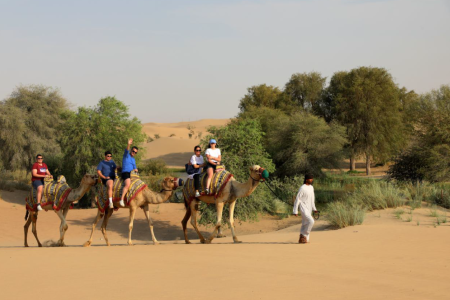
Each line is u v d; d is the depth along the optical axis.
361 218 17.16
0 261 9.02
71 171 35.47
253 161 22.92
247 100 71.94
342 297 5.81
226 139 23.16
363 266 8.10
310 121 44.31
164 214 28.33
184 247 11.48
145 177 38.34
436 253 9.58
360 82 55.78
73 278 7.13
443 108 35.16
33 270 7.91
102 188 13.17
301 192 11.75
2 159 44.03
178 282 6.75
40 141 44.38
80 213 27.88
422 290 6.25
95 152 34.53
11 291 6.28
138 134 35.81
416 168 32.75
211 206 22.83
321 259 8.88
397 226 15.10
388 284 6.62
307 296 5.86
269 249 10.48
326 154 43.88
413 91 67.44
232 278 7.02
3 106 43.94
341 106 57.16
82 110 34.94
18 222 24.23
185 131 154.00
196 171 13.66
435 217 17.55
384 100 56.91
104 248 11.72
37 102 45.88
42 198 13.76
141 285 6.57
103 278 7.11
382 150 56.69
